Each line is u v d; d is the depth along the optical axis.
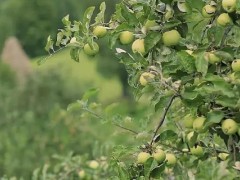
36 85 20.31
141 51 6.39
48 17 69.75
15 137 16.25
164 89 6.34
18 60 49.78
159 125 6.55
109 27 6.54
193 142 6.68
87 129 15.12
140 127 7.88
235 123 6.30
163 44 6.39
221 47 6.25
